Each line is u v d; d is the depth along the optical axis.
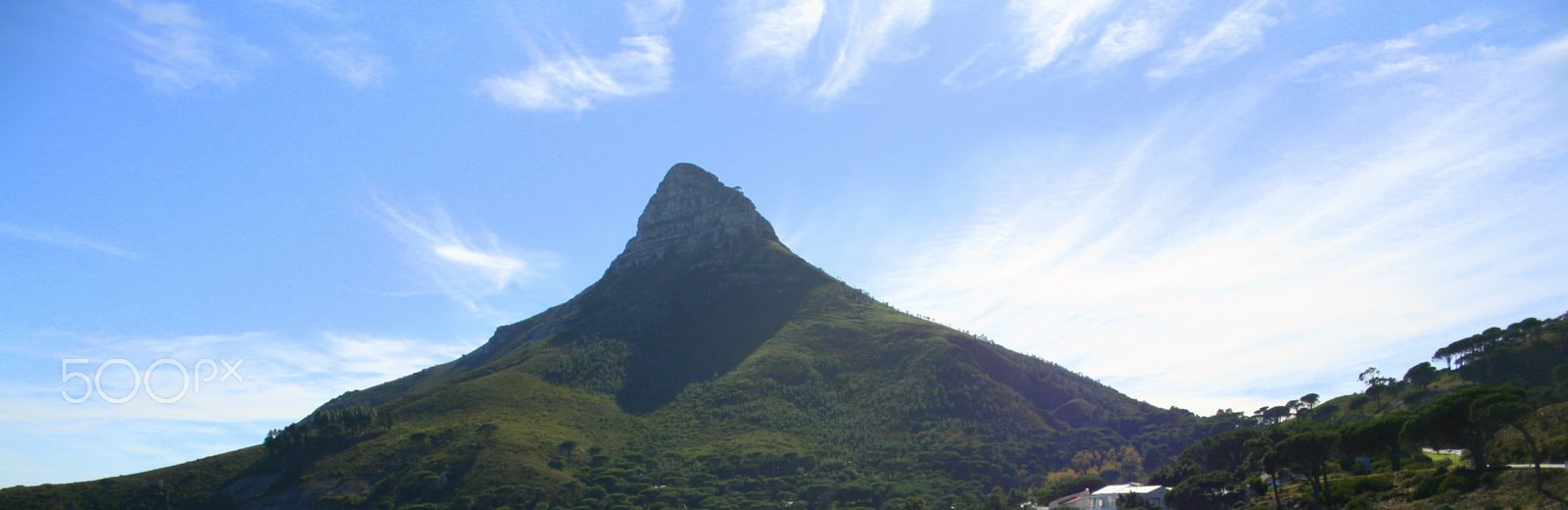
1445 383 180.50
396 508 184.25
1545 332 179.12
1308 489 128.38
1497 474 106.81
